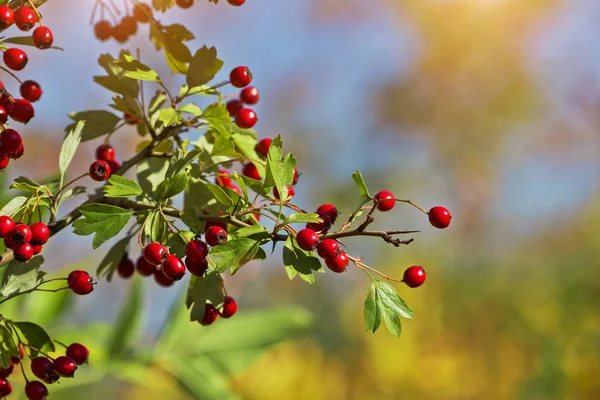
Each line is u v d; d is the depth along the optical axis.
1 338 0.67
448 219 0.68
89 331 0.89
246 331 0.89
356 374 1.75
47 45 0.69
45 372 0.68
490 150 2.77
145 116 0.73
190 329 0.88
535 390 1.77
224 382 0.88
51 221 0.68
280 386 1.58
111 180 0.67
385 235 0.67
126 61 0.71
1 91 0.68
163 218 0.67
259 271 1.79
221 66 0.72
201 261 0.67
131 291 0.87
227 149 0.70
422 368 1.72
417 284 0.68
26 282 0.67
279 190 0.68
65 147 0.69
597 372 1.76
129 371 0.86
